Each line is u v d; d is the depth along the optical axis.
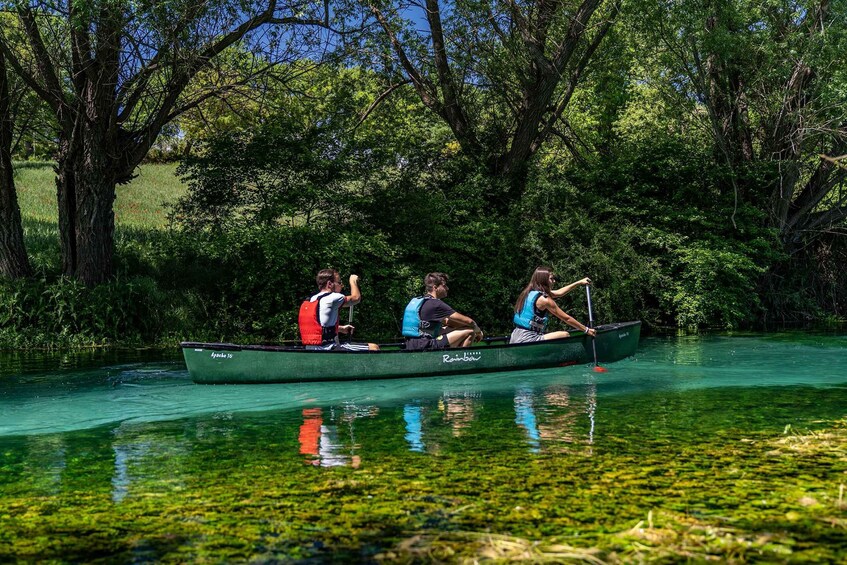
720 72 18.12
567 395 6.91
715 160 18.64
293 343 12.84
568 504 3.45
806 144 18.02
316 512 3.38
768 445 4.66
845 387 7.33
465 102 17.77
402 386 7.52
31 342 11.86
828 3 16.09
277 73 14.22
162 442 5.02
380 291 14.24
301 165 14.41
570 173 17.98
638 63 19.02
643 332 14.64
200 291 14.12
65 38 11.76
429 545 2.94
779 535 3.02
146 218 21.58
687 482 3.80
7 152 12.52
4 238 12.65
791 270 19.03
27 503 3.60
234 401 6.70
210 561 2.81
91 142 12.25
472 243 15.78
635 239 16.86
